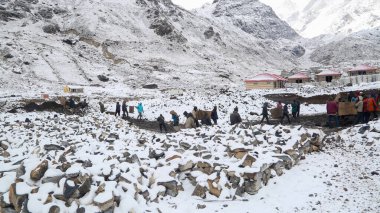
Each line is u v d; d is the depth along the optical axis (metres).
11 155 12.39
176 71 110.81
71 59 93.88
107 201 8.48
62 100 37.00
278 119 27.94
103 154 11.81
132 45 127.25
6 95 50.78
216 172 10.84
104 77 85.25
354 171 12.13
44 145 12.88
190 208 9.68
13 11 122.88
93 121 25.34
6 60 81.56
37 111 34.00
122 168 10.27
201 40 176.12
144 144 14.37
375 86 41.81
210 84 97.75
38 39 105.25
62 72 82.81
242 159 11.45
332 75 76.12
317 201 9.80
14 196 8.55
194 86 91.94
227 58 162.50
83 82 79.44
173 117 25.09
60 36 118.94
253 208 9.62
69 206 8.56
